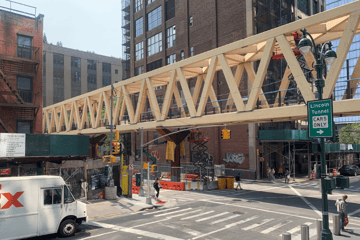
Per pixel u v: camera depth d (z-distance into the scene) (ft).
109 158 69.21
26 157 62.85
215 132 136.26
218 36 139.13
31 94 89.56
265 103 95.40
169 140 104.22
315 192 87.15
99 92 128.26
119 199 71.41
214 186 96.89
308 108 34.19
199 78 106.73
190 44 154.30
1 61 84.07
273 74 132.67
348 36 55.67
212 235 41.52
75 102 146.92
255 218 52.16
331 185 31.83
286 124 136.56
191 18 155.22
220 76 138.72
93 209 60.18
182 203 68.64
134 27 201.46
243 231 43.62
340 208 43.86
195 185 94.38
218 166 122.31
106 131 121.90
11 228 37.96
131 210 60.49
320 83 34.42
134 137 188.96
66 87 268.82
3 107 83.92
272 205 65.05
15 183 38.81
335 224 41.57
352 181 116.37
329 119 32.17
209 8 144.36
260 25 126.31
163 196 79.97
